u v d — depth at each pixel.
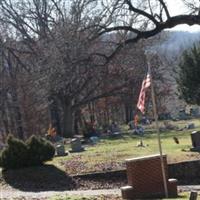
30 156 24.88
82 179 24.03
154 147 33.12
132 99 63.09
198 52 54.53
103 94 60.03
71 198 17.86
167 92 72.44
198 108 78.62
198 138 29.56
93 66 28.50
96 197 18.25
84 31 27.22
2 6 55.53
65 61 26.77
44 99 56.53
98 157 28.53
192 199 13.15
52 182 23.67
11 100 58.25
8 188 23.20
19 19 54.19
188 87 54.91
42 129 60.53
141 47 39.41
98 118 80.00
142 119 68.12
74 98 58.66
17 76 57.06
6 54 58.88
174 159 25.62
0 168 25.61
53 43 27.20
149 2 36.00
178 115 79.56
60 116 66.56
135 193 18.02
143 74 51.31
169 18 28.25
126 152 30.47
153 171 18.20
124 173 24.38
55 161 26.70
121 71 51.25
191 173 24.67
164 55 65.19
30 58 49.78
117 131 56.53
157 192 18.17
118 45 29.08
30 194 21.03
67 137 56.84
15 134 58.94
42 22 48.03
